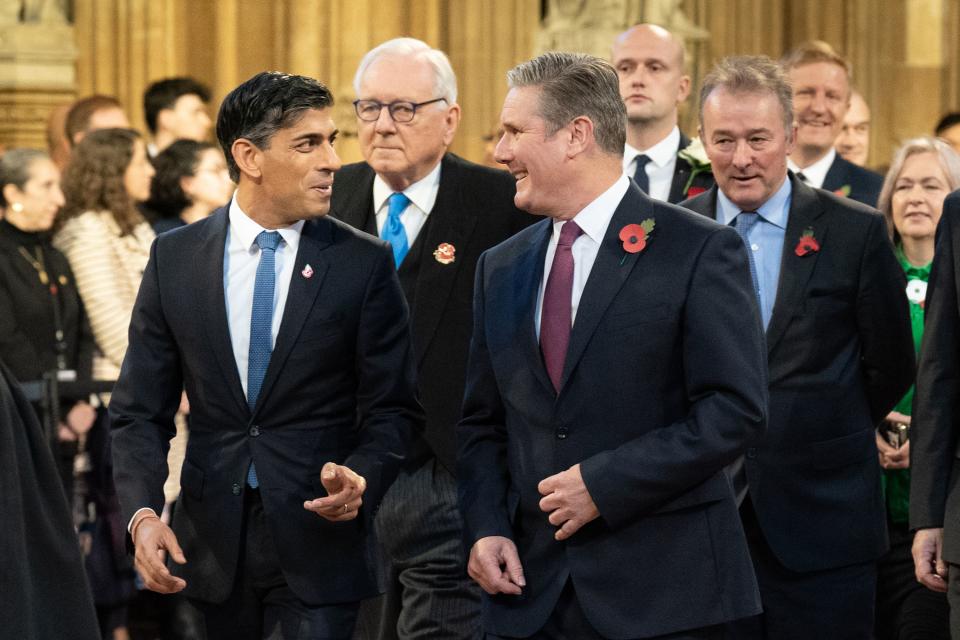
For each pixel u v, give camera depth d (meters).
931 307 5.02
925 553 5.04
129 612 8.25
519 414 4.48
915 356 6.07
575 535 4.35
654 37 7.11
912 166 6.63
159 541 4.55
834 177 7.90
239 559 4.78
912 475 5.04
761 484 5.60
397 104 5.91
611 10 14.52
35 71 13.26
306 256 4.79
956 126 11.55
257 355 4.77
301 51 13.85
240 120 4.68
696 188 6.89
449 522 6.04
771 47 15.71
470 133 14.44
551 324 4.46
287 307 4.75
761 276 5.78
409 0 14.07
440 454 6.00
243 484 4.74
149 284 4.88
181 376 4.95
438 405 6.02
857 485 5.73
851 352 5.77
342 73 13.92
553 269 4.50
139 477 4.71
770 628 5.67
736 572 4.32
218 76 13.90
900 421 6.52
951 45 16.28
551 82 4.39
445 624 6.09
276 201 4.73
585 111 4.38
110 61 13.55
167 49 13.72
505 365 4.50
